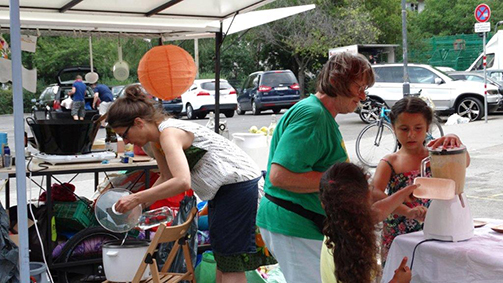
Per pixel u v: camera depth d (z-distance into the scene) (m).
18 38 2.86
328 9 28.58
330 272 2.40
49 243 4.18
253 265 3.43
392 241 2.80
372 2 31.05
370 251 2.07
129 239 4.04
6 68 4.84
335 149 2.77
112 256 3.67
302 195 2.79
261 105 21.00
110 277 3.70
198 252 4.35
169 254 3.62
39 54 30.42
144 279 3.66
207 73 32.72
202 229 4.43
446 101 15.52
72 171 4.09
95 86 14.06
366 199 2.12
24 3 4.73
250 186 3.34
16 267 3.51
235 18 5.80
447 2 41.78
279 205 2.85
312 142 2.66
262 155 5.51
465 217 2.56
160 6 4.99
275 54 31.53
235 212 3.31
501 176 8.10
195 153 3.25
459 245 2.49
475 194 7.12
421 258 2.58
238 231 3.32
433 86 15.67
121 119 3.11
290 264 2.83
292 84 21.16
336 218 2.10
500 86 16.34
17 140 2.90
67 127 4.15
